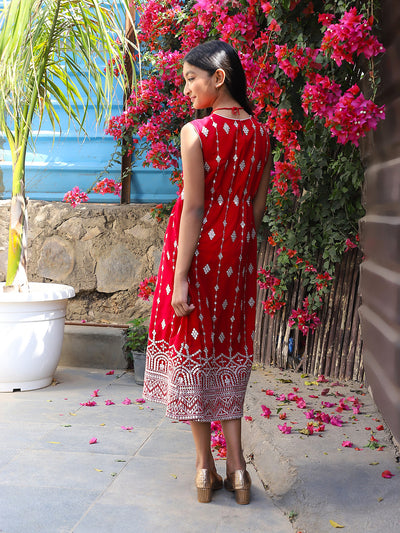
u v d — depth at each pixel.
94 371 4.24
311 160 3.38
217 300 2.12
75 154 4.70
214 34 3.74
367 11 2.67
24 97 3.63
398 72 2.36
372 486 2.12
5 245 4.62
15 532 1.98
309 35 3.21
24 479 2.40
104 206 4.56
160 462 2.60
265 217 3.70
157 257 4.45
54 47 3.80
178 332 2.11
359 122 2.51
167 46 4.38
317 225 3.57
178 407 2.11
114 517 2.09
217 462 2.61
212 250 2.08
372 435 2.59
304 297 3.72
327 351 3.60
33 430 2.98
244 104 2.15
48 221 4.54
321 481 2.17
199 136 2.01
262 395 3.19
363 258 3.35
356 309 3.50
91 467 2.53
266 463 2.45
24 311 3.56
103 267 4.50
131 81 4.52
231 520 2.08
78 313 4.55
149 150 4.52
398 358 2.35
